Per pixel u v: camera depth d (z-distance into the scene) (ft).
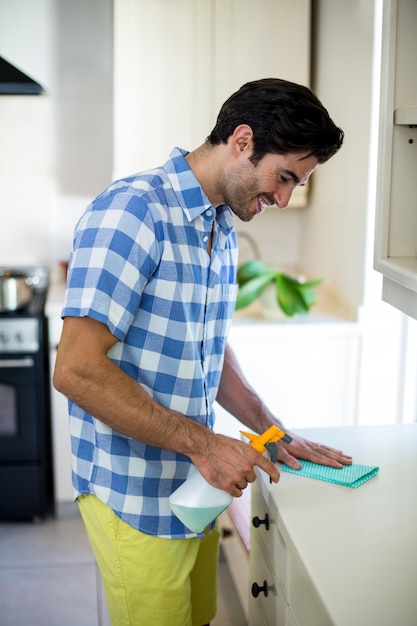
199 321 5.58
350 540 4.86
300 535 4.91
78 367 5.07
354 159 10.11
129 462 5.51
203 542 6.42
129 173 11.04
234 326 10.30
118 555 5.64
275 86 5.15
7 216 12.53
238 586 8.20
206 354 5.74
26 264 12.66
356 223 10.18
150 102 10.89
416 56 6.04
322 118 5.15
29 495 11.17
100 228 5.12
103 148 12.44
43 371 10.86
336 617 4.11
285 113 5.07
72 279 5.14
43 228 12.60
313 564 4.60
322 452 6.00
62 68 12.14
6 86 10.36
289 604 5.17
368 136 9.57
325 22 10.92
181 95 10.91
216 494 5.32
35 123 12.28
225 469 5.26
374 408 10.50
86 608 9.37
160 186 5.35
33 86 10.41
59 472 11.20
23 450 11.03
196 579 6.55
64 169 12.45
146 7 10.67
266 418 6.44
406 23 5.98
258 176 5.30
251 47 10.85
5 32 11.96
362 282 10.16
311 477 5.71
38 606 9.41
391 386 10.39
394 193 6.30
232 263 6.00
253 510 6.35
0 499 11.15
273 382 10.49
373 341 10.40
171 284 5.35
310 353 10.44
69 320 5.15
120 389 5.12
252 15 10.78
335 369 10.52
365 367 10.48
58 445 11.10
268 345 10.39
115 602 5.83
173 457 5.59
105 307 5.04
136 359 5.45
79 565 10.30
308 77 11.01
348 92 10.16
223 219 5.71
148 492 5.56
